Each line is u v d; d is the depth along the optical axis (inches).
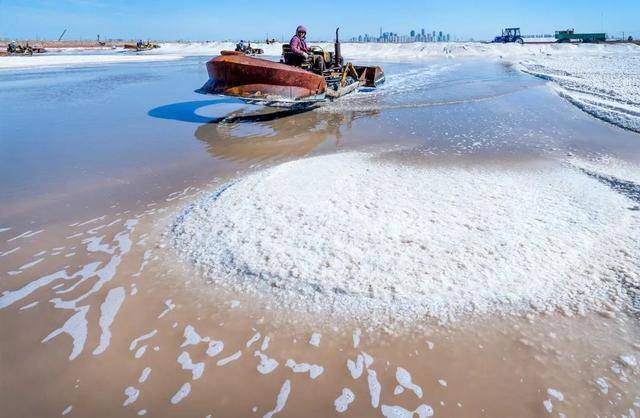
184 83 730.2
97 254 154.2
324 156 269.7
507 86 618.2
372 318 117.0
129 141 325.1
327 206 181.5
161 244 159.9
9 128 372.5
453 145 296.7
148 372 99.9
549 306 120.1
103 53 2225.6
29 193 217.5
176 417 87.9
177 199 205.3
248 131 359.9
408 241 152.4
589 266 137.7
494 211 177.3
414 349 106.1
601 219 168.9
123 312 121.6
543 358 102.1
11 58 1465.3
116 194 214.4
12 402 92.0
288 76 364.5
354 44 1942.7
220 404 90.9
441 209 179.6
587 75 687.7
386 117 413.1
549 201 188.2
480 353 104.2
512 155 267.3
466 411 88.0
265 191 199.6
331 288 128.3
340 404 90.6
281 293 127.6
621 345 105.7
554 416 86.4
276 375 98.7
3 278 139.7
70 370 100.6
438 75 809.5
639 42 1877.5
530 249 146.8
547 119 380.8
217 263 143.9
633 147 280.5
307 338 110.6
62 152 294.5
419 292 125.6
